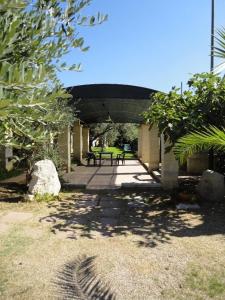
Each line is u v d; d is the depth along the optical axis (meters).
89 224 7.70
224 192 9.99
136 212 8.80
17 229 7.22
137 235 6.94
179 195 9.62
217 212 8.75
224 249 6.09
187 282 4.83
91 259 3.91
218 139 6.64
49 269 5.25
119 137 47.25
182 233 7.07
